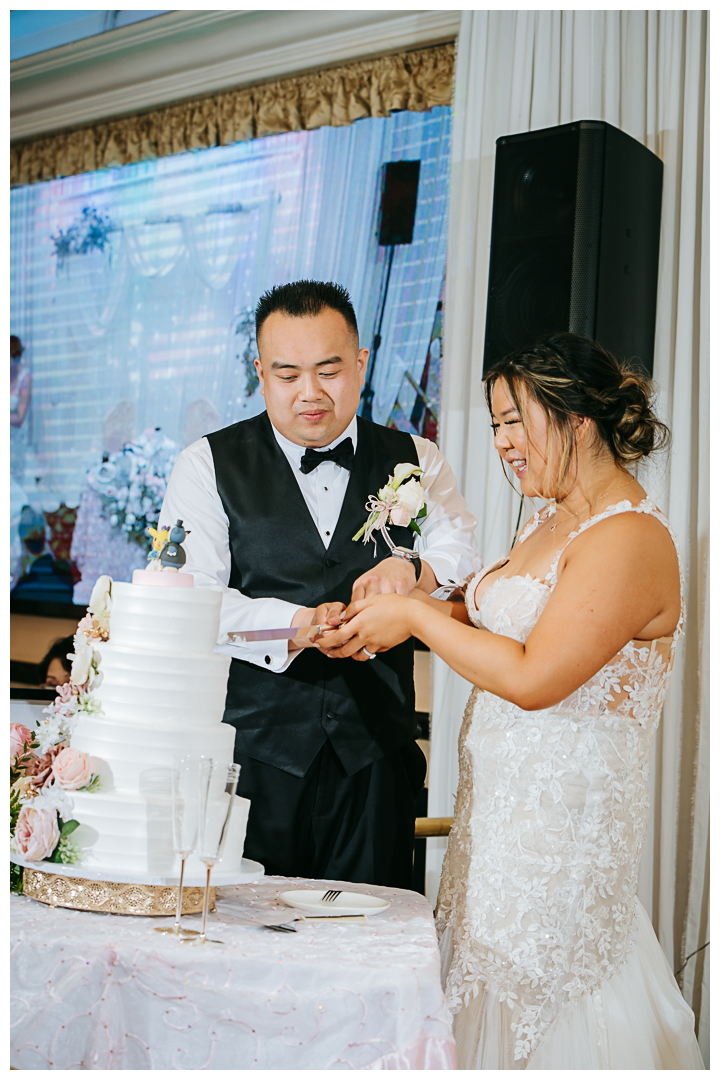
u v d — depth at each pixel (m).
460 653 1.51
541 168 2.84
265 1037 1.18
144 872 1.35
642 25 3.31
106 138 5.20
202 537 2.23
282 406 2.13
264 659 2.09
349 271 4.43
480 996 1.57
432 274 4.21
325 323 2.07
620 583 1.45
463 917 1.64
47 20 5.12
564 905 1.54
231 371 4.83
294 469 2.29
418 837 2.69
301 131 4.61
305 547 2.23
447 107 4.21
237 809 1.43
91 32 5.01
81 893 1.37
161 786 1.37
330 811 2.14
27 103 5.32
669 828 2.92
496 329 2.89
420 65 4.27
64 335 5.30
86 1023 1.20
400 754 2.22
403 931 1.36
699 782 2.89
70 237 5.31
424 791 3.37
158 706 1.43
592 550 1.48
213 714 1.47
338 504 2.30
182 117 4.96
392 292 4.30
